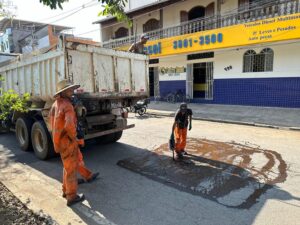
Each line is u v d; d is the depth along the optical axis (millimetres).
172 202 3998
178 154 6070
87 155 6582
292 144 7152
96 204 3986
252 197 4082
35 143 6562
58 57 5574
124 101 7043
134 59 7008
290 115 11414
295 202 3887
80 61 5648
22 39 24031
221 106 15133
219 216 3561
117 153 6703
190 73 17375
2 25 9680
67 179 3934
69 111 3836
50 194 4383
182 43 15445
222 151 6602
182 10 17828
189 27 16844
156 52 17000
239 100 14930
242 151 6559
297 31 11117
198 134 8656
